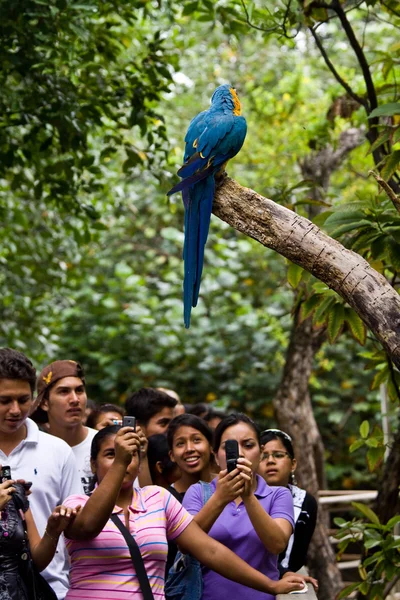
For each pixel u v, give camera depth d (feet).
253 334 42.73
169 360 43.39
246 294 45.09
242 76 41.55
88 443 17.88
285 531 14.84
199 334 43.32
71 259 36.78
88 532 12.50
